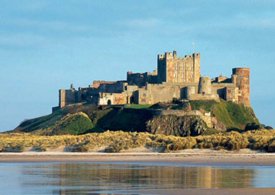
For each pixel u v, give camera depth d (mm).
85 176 176375
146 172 192750
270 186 146125
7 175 180250
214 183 153375
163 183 153250
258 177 173000
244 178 169250
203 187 143125
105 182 156625
